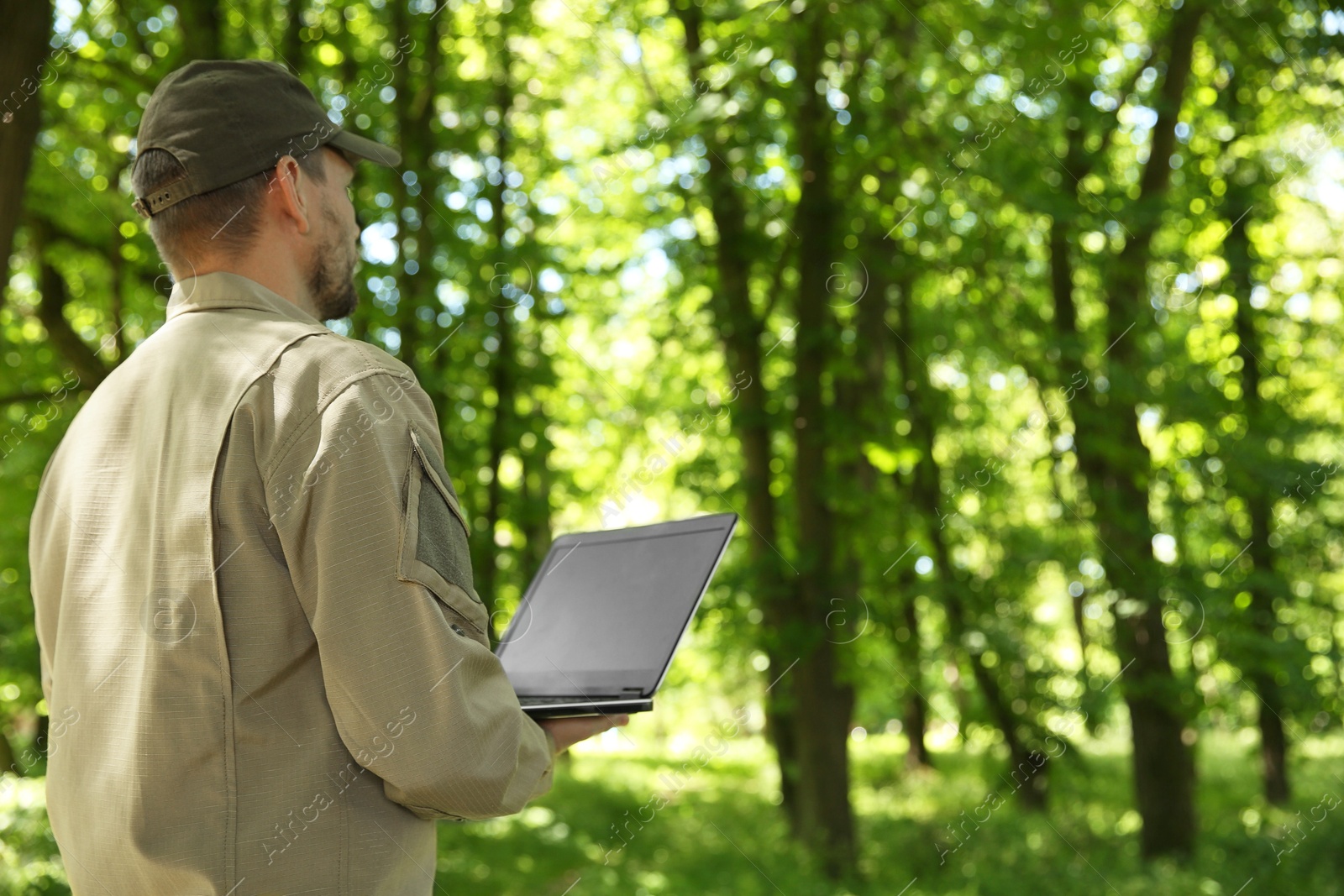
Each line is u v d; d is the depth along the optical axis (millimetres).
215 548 1100
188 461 1131
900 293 9484
